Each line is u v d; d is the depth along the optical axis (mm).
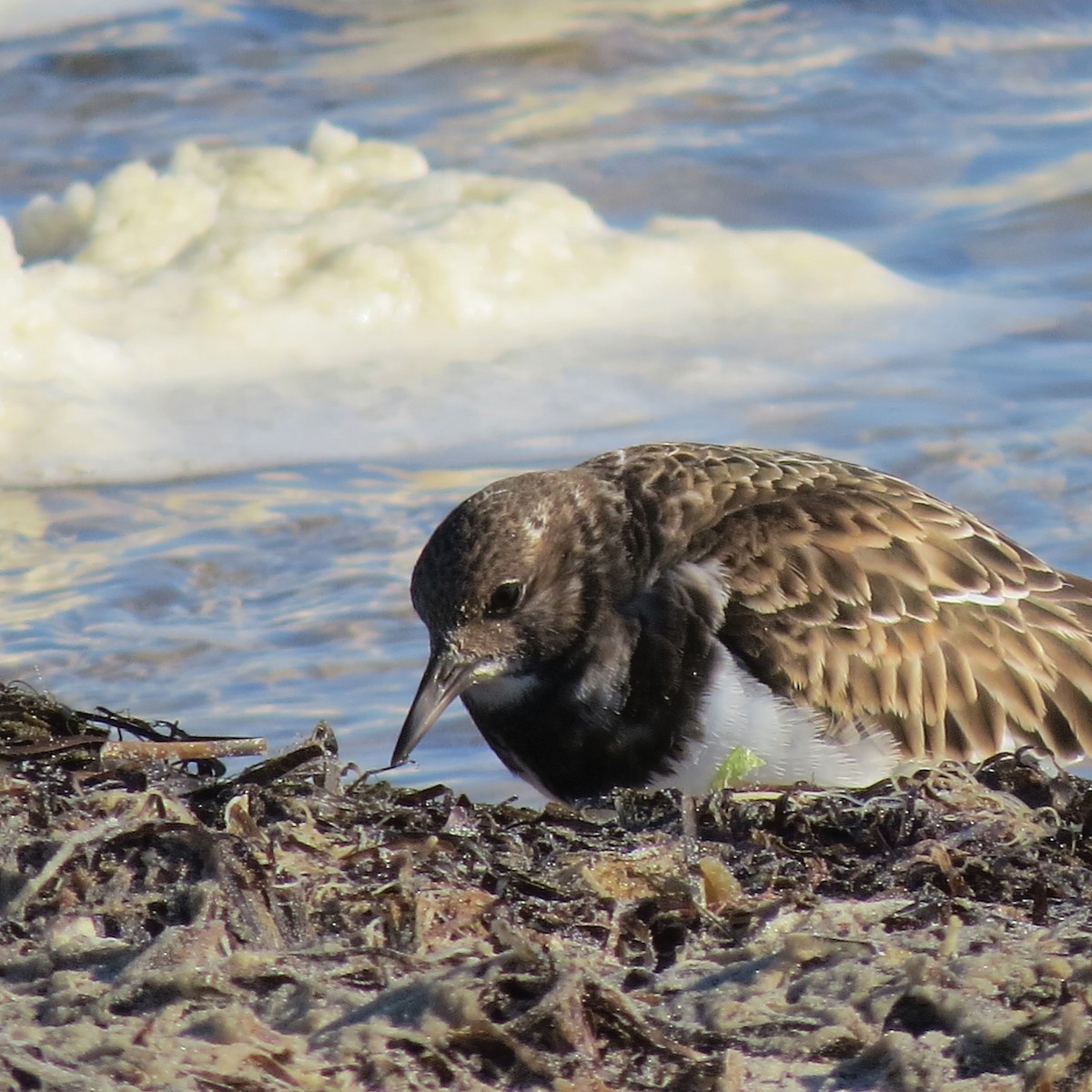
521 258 16859
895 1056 6434
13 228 17547
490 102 20781
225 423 14961
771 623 9398
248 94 21031
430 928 7066
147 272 16562
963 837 7789
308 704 11328
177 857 7211
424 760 10969
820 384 15414
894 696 9531
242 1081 6168
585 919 7219
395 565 12898
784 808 8109
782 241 17547
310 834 7512
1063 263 17547
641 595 9562
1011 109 20578
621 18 22266
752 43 22000
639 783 9656
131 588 12609
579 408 15211
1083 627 9891
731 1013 6656
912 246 18000
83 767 8156
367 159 17906
